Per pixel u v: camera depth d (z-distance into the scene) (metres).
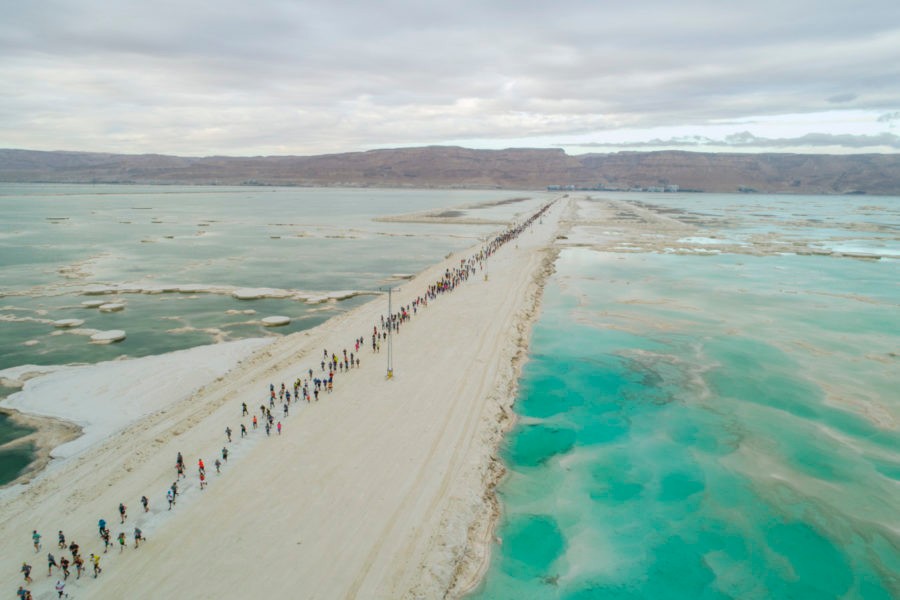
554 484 32.03
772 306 70.94
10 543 24.28
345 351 45.59
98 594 21.44
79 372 45.44
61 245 122.31
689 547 27.23
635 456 35.16
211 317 64.06
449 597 22.95
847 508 30.38
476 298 71.31
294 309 68.50
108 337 54.84
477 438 34.88
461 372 45.06
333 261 105.31
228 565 23.09
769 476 33.22
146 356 50.03
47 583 21.97
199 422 35.44
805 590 24.77
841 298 75.62
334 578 22.66
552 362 50.78
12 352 50.88
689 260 107.25
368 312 64.19
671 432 38.22
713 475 33.19
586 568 25.52
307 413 36.97
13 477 30.44
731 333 59.44
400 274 92.31
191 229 158.62
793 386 45.75
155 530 25.09
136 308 68.00
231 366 46.91
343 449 32.47
